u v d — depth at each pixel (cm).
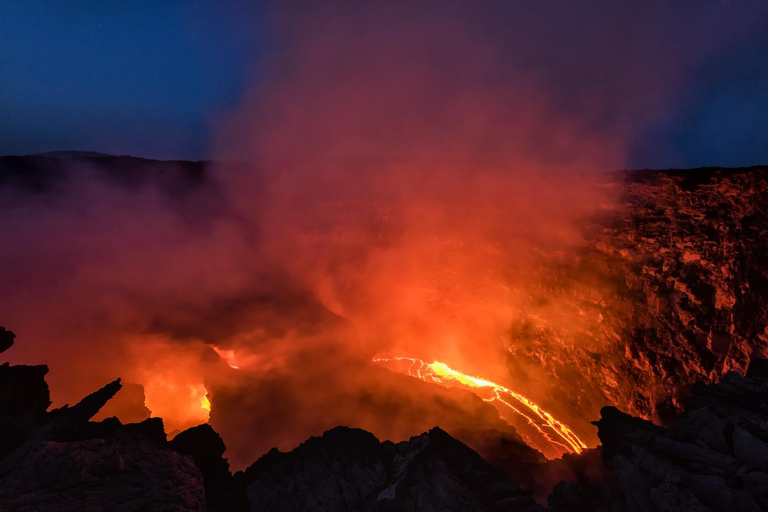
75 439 578
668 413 1238
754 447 498
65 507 470
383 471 638
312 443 693
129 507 491
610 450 644
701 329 1299
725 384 621
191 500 530
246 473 721
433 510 557
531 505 567
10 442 564
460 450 698
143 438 629
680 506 464
